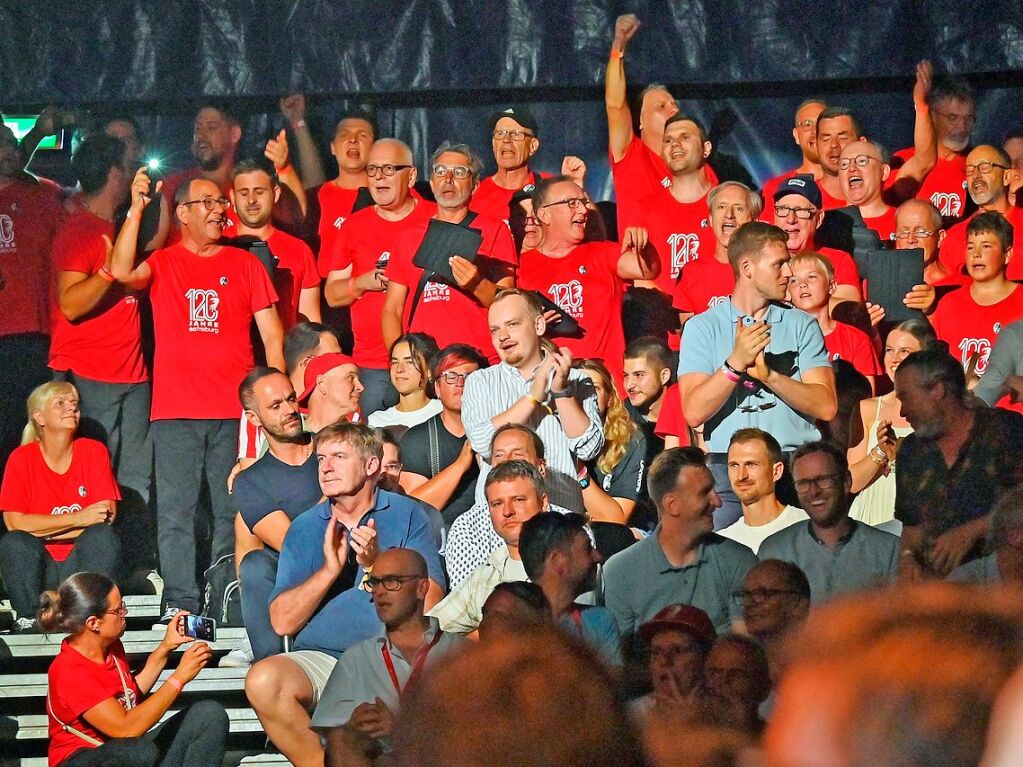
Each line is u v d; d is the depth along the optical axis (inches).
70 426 470.6
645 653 283.4
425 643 341.7
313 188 532.1
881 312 505.4
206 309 484.4
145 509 490.3
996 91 544.4
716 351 438.3
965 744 41.9
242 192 516.1
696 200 521.0
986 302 498.3
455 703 48.3
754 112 543.5
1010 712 41.8
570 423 420.8
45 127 522.9
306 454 432.8
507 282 501.7
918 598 46.1
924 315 502.9
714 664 237.3
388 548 385.7
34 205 495.5
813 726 43.5
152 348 501.4
